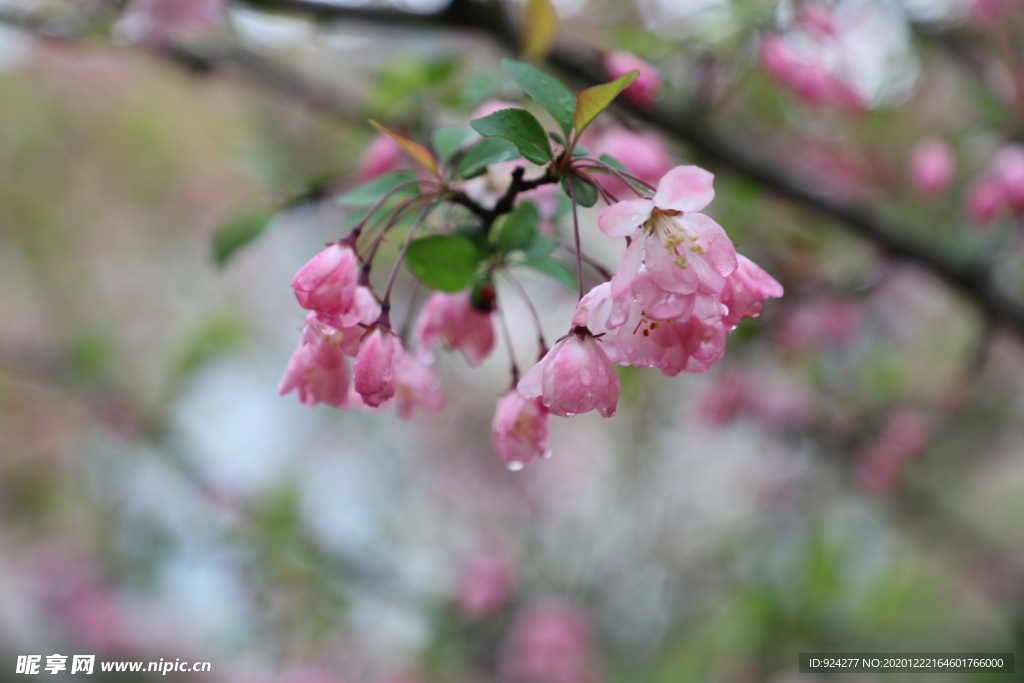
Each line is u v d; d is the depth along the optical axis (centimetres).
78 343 156
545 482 174
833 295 105
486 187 61
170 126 188
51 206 200
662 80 71
